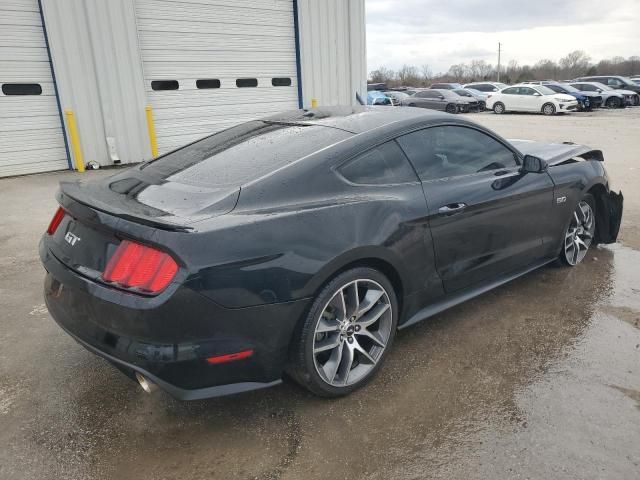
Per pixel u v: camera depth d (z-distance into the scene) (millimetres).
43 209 6992
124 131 10359
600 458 2275
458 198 3158
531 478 2174
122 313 2211
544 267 4547
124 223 2250
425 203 2971
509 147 3734
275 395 2799
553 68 90312
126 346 2232
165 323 2168
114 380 2959
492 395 2746
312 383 2590
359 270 2654
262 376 2447
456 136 3379
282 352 2453
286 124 3344
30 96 9367
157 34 10453
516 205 3580
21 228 6078
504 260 3625
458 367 3020
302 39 12492
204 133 11555
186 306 2172
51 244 2744
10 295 4152
